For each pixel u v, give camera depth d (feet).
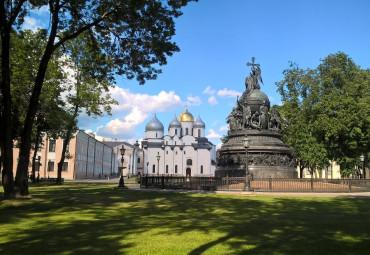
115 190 86.99
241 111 108.06
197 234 28.66
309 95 139.03
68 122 120.16
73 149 225.97
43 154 220.64
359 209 47.73
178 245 24.52
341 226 33.40
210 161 347.77
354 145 127.24
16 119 97.30
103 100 125.59
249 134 100.99
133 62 69.31
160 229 30.96
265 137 101.09
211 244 24.91
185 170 345.51
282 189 77.51
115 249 23.30
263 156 96.17
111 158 371.15
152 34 64.34
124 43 67.92
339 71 136.56
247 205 51.96
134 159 382.42
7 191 53.36
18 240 26.16
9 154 53.72
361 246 24.94
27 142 56.24
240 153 97.96
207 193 75.20
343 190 77.92
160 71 71.72
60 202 55.01
